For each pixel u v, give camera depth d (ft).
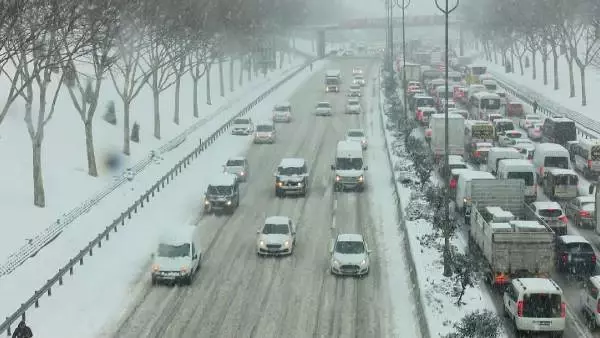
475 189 129.39
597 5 309.22
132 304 102.37
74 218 140.87
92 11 150.00
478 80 367.66
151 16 206.80
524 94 357.82
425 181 166.81
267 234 126.52
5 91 208.74
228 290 108.27
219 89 362.94
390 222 146.00
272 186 180.75
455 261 112.68
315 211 155.63
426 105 286.66
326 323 95.45
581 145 187.83
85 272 114.42
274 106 310.04
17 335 86.63
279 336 91.30
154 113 260.01
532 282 91.61
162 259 111.45
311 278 113.50
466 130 221.66
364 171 177.78
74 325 94.32
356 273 113.60
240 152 225.97
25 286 107.96
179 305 102.06
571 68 328.08
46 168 169.58
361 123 280.92
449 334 85.10
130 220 144.25
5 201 143.13
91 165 176.65
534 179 154.40
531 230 106.22
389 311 99.66
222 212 155.43
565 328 93.66
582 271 114.52
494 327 85.61
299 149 230.07
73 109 220.84
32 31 124.57
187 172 193.77
